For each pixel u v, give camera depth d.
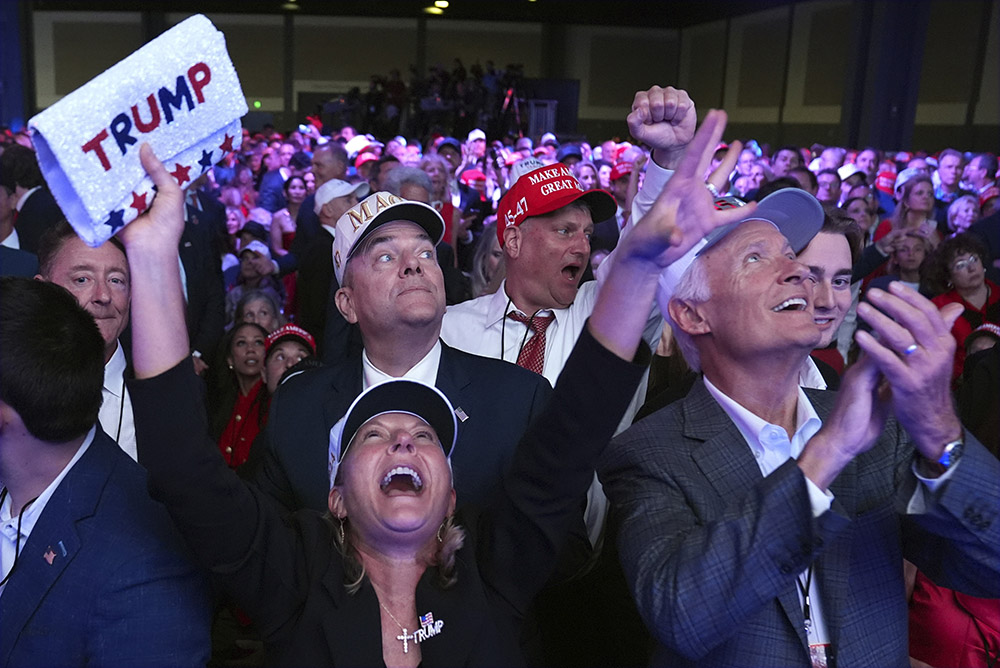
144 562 1.45
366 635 1.41
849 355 3.93
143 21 29.55
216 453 1.36
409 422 1.52
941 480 1.25
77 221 1.22
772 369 1.48
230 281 6.06
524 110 23.12
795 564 1.21
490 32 30.11
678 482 1.46
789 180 2.67
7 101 24.52
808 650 1.36
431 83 24.52
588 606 2.13
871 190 7.82
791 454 1.49
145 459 1.32
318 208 4.54
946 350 1.18
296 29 29.98
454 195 6.44
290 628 1.44
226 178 10.59
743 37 26.33
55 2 29.06
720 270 1.48
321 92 30.14
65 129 1.16
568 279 2.52
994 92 18.20
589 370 1.32
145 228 1.27
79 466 1.51
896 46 16.94
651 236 1.19
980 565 1.35
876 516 1.44
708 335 1.53
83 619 1.43
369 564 1.48
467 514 1.60
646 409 2.14
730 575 1.22
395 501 1.43
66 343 1.41
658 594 1.28
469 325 2.60
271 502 1.63
